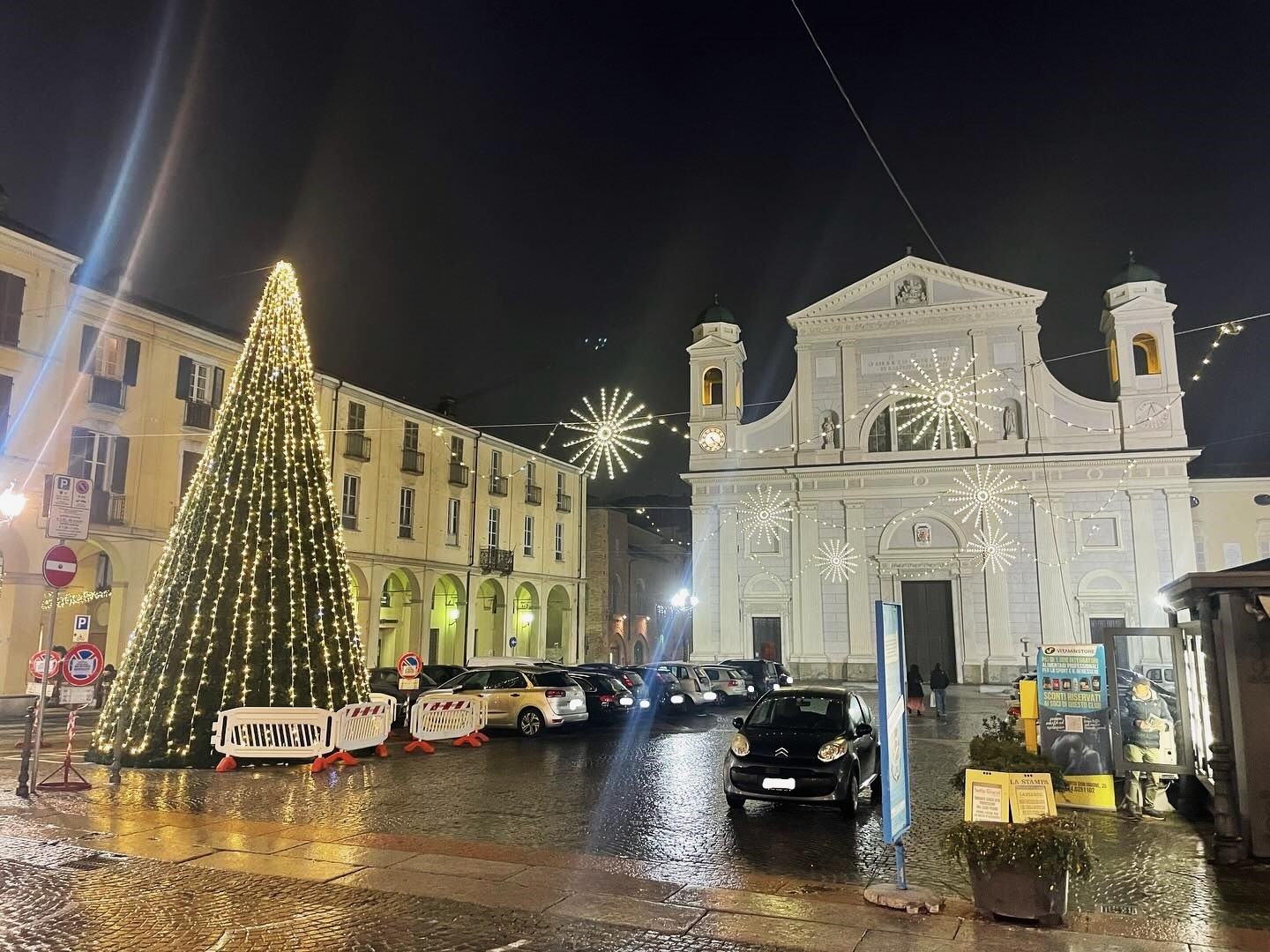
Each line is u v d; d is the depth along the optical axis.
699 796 11.73
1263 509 39.22
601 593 51.66
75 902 6.68
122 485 26.27
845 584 39.38
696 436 42.66
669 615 62.22
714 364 43.28
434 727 16.66
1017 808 7.87
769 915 6.54
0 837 8.70
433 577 38.00
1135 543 36.50
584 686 21.42
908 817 7.35
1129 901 7.07
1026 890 6.39
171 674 13.62
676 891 7.15
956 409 39.31
